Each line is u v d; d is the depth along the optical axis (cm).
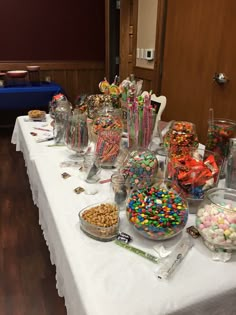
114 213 91
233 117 238
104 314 62
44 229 140
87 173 124
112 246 83
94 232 85
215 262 78
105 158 131
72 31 444
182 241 85
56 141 167
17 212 225
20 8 409
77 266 76
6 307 146
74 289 75
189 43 275
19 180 276
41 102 361
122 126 153
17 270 169
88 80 476
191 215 99
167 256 79
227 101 242
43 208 128
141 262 77
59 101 206
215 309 71
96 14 447
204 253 81
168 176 105
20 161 320
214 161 107
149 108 135
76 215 98
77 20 441
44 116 218
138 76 381
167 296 67
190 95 286
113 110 163
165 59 316
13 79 378
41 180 124
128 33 427
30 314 142
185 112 298
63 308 145
